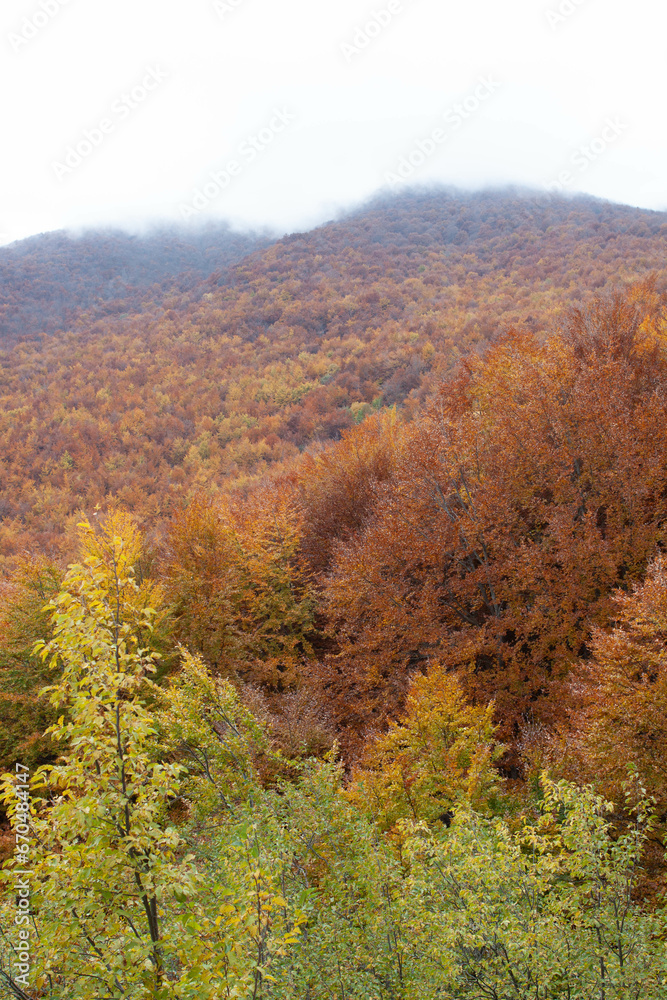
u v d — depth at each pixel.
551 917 6.69
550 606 18.73
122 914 5.65
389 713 19.62
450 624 20.95
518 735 17.89
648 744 11.09
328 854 9.38
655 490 18.42
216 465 94.69
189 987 5.08
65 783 5.81
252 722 11.63
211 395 125.25
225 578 23.81
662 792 10.41
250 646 24.11
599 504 19.02
